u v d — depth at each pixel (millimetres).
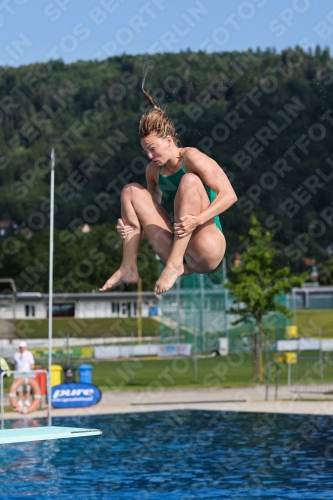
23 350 38938
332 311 173000
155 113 8438
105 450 27547
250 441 29172
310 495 19953
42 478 22578
